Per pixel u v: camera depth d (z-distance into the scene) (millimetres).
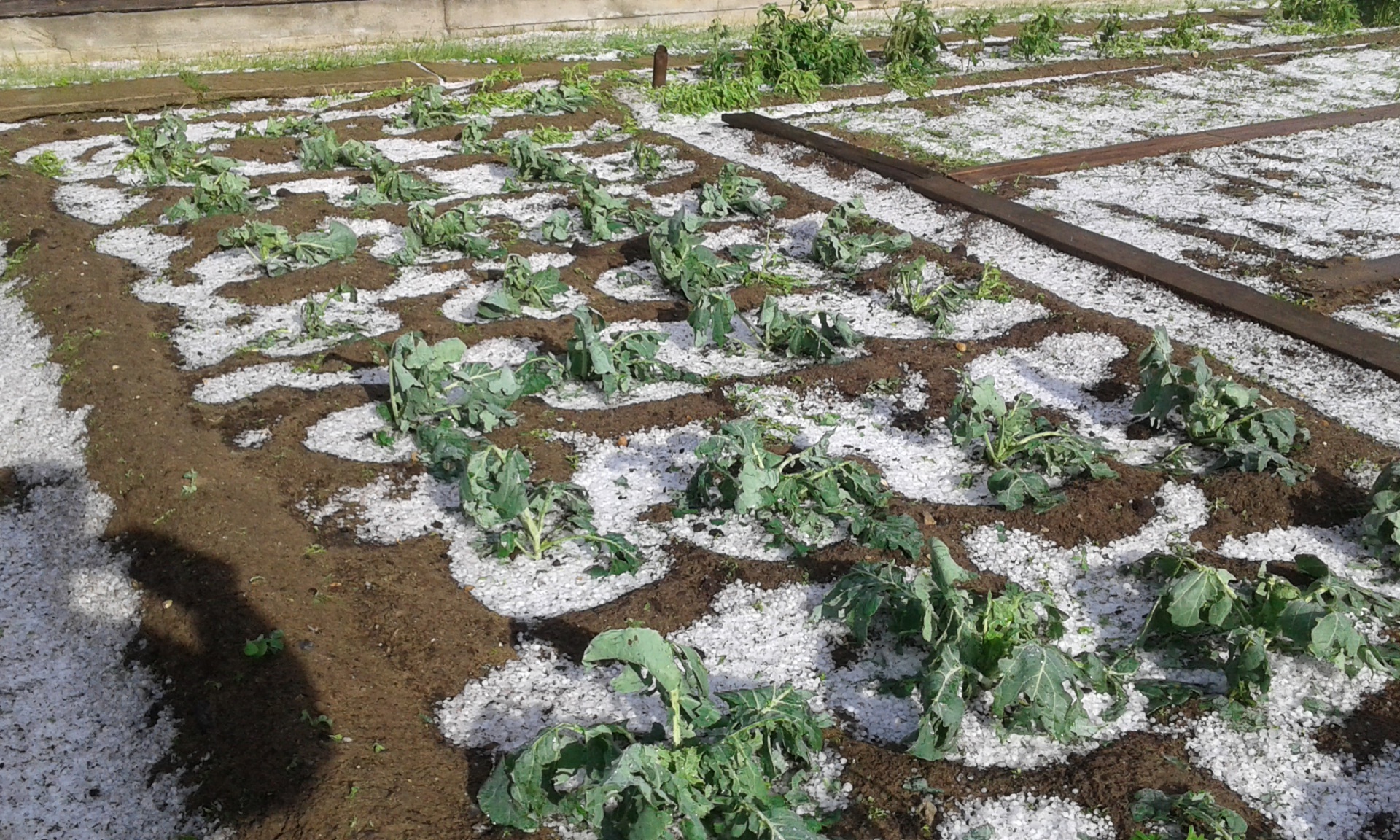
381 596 3053
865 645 2975
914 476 3748
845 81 9172
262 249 5258
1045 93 8758
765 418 4039
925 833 2404
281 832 2336
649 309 4941
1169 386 3893
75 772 2584
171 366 4375
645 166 6738
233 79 8688
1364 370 4352
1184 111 8289
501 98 8180
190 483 3438
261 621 2895
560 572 3256
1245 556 3340
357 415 4047
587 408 4145
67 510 3490
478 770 2539
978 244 5641
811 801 2500
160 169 6504
